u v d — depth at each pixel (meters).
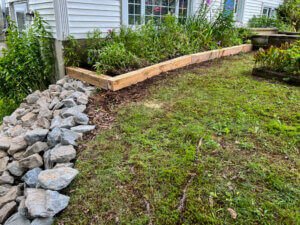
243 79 3.40
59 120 2.42
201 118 2.25
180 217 1.26
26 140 2.26
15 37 4.21
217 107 2.48
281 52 3.44
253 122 2.14
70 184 1.56
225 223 1.20
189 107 2.50
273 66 3.46
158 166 1.62
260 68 3.56
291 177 1.47
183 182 1.47
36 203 1.38
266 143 1.82
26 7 4.92
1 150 2.33
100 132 2.13
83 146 1.95
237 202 1.30
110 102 2.74
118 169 1.64
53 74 4.24
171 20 4.63
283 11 9.60
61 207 1.38
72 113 2.42
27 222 1.39
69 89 3.38
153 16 5.04
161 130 2.08
